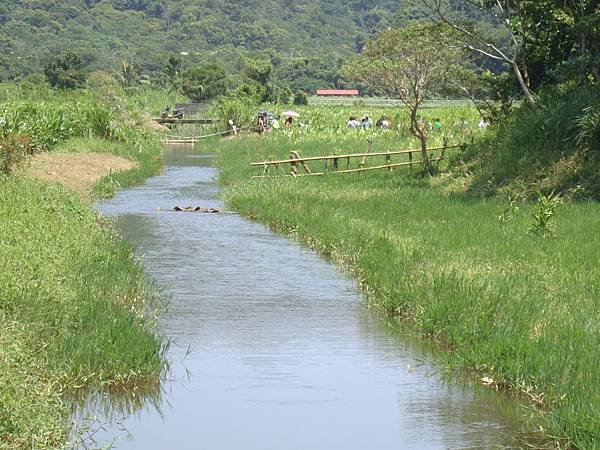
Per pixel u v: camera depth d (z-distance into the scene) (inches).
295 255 877.2
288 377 526.3
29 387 429.4
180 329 619.2
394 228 892.6
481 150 1282.0
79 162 1546.5
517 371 497.7
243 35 7337.6
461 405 485.1
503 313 574.2
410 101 1393.9
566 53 1357.0
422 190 1188.5
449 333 577.9
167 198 1307.8
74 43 6589.6
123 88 4143.7
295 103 4237.2
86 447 428.1
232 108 2783.0
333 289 736.3
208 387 510.9
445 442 437.1
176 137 2719.0
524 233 833.5
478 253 746.8
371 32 7785.4
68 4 7421.3
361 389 508.4
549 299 601.6
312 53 7204.7
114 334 538.6
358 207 1058.7
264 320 642.8
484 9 1376.7
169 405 484.4
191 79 4286.4
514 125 1246.3
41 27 6953.7
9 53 6082.7
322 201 1122.7
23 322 516.7
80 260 706.2
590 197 995.9
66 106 2145.7
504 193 1077.1
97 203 1238.9
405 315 645.3
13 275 585.3
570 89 1246.9
